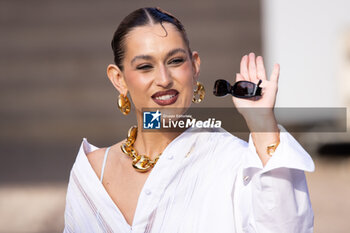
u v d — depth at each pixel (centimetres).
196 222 457
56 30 4981
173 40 460
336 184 2492
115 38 485
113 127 4978
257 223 424
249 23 4791
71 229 515
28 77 5025
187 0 4828
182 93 470
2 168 3288
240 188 457
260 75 450
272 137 432
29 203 2267
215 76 4838
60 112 5009
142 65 463
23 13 4984
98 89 4981
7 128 5041
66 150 4200
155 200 466
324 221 1848
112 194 498
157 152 500
